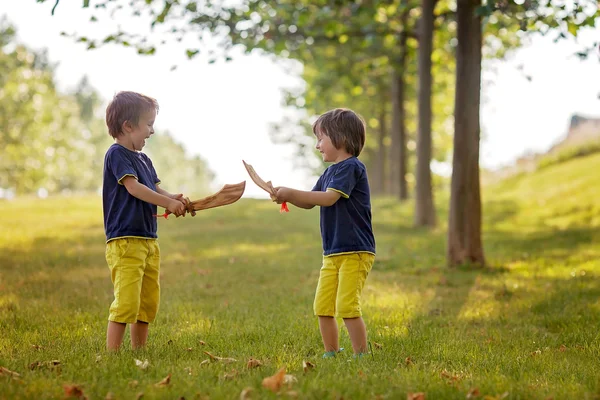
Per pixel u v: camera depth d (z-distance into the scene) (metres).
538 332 5.74
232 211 21.81
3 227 15.62
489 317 6.45
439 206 21.84
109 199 4.48
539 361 4.44
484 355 4.61
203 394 3.35
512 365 4.30
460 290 8.23
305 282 8.65
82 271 9.31
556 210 17.77
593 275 8.91
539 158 29.92
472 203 10.34
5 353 4.36
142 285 4.58
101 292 7.53
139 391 3.40
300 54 17.17
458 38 10.35
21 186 47.03
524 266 10.05
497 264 10.30
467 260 10.31
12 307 6.39
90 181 70.06
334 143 4.58
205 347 4.76
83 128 69.62
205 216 20.12
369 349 4.66
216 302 7.09
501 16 10.30
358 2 13.85
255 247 12.76
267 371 3.86
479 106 10.36
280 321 5.88
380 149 31.62
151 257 4.59
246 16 11.36
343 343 4.98
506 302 7.32
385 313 6.43
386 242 13.66
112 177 4.48
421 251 12.27
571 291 7.61
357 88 19.05
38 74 44.47
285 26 13.14
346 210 4.46
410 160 35.62
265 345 4.75
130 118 4.52
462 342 5.10
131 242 4.40
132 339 4.68
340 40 14.38
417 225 16.72
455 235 10.39
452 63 19.34
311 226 17.30
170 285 8.28
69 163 56.56
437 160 34.78
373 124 30.28
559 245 12.59
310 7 13.71
